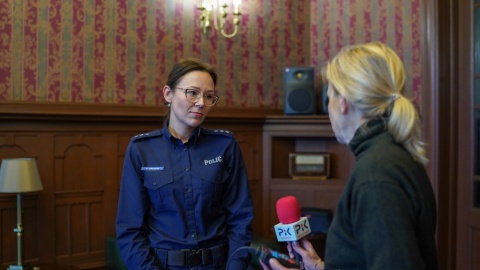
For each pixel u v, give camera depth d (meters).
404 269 1.18
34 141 3.51
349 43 4.66
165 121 2.36
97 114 3.68
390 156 1.29
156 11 4.10
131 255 2.21
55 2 3.66
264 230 4.59
